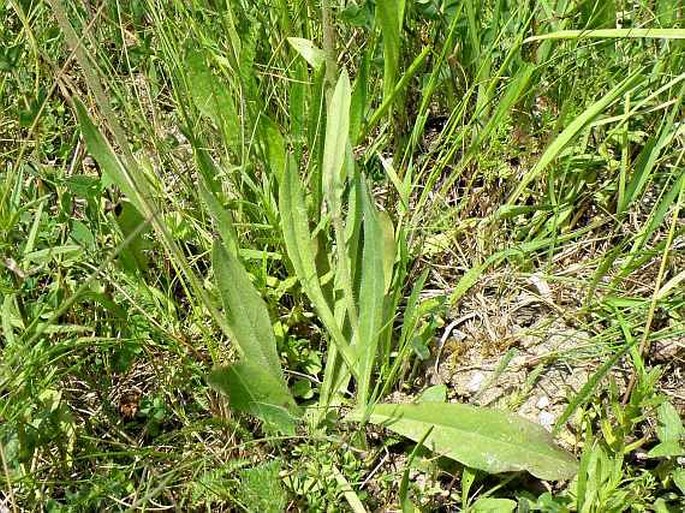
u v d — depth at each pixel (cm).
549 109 46
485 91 43
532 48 46
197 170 39
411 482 36
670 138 40
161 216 37
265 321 35
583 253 44
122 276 38
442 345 41
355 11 43
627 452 34
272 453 36
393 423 35
